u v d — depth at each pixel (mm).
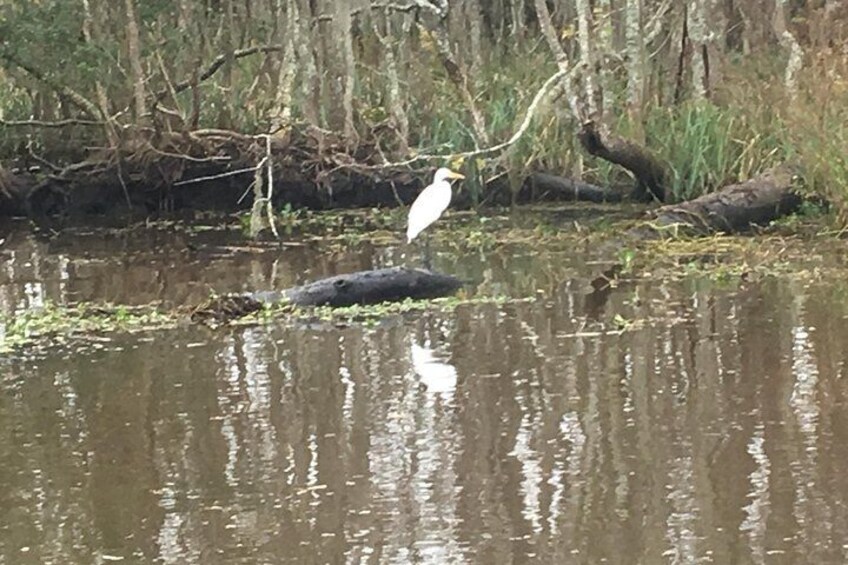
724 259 16562
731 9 29109
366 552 7715
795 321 12867
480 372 11445
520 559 7535
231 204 23453
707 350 11898
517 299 14523
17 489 8938
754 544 7609
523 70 24625
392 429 9938
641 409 10195
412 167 23125
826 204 18734
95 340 13188
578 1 21047
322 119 23500
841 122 17938
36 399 11070
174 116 22953
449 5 27719
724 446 9250
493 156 22484
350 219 22031
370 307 14273
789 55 22047
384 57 25109
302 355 12266
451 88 24047
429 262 16094
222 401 10836
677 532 7816
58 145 23562
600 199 22594
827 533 7703
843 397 10281
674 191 21031
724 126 20828
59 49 21953
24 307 15203
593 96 21219
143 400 10938
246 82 24812
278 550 7793
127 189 23250
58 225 22516
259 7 25859
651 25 25422
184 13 23922
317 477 8961
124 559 7746
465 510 8281
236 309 14000
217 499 8633
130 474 9164
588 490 8531
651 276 15609
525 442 9516
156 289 16156
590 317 13453
